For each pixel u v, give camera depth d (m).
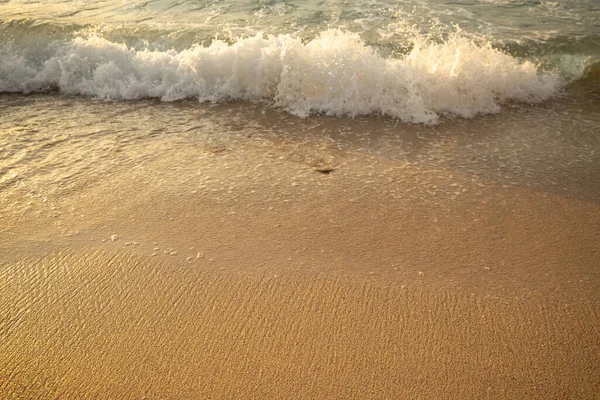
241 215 3.43
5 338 2.50
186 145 4.37
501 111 5.03
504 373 2.30
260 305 2.68
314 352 2.41
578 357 2.37
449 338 2.48
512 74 5.35
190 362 2.36
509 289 2.79
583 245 3.14
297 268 2.94
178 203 3.55
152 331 2.53
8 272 2.92
